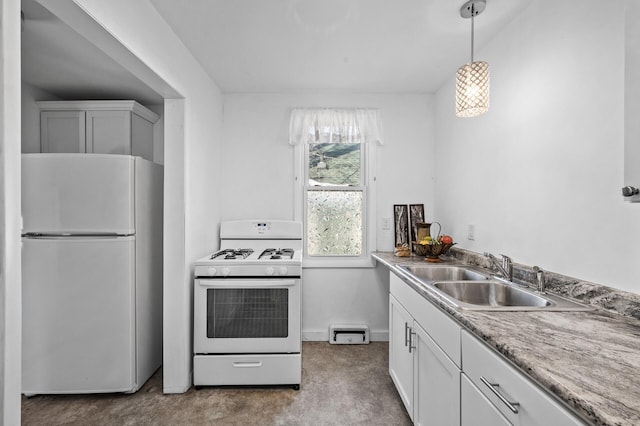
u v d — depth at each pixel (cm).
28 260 213
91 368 216
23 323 213
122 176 218
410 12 185
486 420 104
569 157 150
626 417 61
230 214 312
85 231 215
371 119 310
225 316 229
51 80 257
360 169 323
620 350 92
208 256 262
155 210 250
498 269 187
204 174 263
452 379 131
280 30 204
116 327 217
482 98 163
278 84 291
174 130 223
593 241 137
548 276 158
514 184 190
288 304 230
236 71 264
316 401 214
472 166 239
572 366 82
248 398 218
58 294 214
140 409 206
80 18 128
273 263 231
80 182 215
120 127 270
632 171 94
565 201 152
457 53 234
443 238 250
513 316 121
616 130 127
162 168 260
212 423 192
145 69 177
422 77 277
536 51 171
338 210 322
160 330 259
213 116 285
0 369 87
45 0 116
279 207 314
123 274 218
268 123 313
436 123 311
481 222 227
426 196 316
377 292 316
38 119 271
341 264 313
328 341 312
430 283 171
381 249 315
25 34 192
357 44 222
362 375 247
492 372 101
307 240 321
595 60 136
